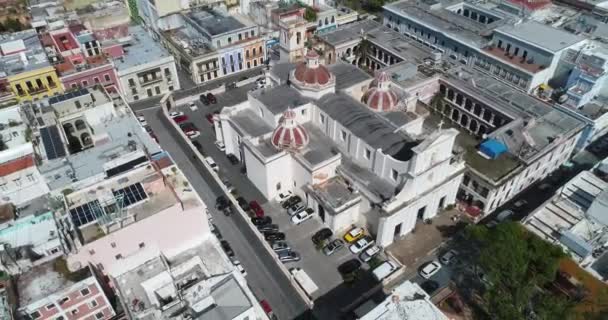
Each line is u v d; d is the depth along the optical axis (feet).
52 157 219.20
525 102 287.69
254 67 387.55
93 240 174.19
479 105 292.20
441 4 409.08
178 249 200.95
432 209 242.37
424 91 312.50
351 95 282.36
